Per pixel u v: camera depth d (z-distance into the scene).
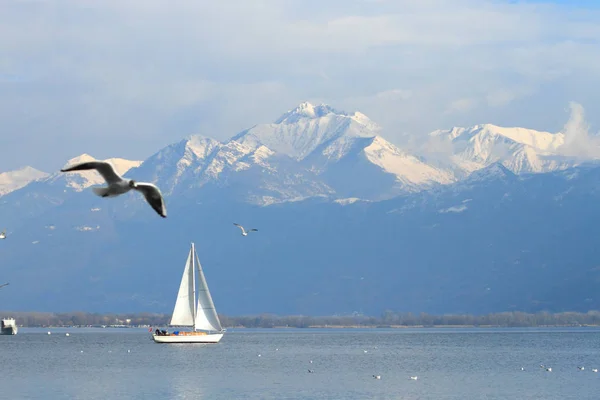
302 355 180.00
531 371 138.00
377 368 143.75
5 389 111.12
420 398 102.75
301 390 109.50
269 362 156.50
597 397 103.69
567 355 184.12
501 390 110.06
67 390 110.00
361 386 113.94
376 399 101.31
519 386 114.69
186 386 113.94
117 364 149.88
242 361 158.12
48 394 106.25
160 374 130.12
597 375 130.12
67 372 134.12
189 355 175.25
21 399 101.81
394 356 179.75
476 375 129.88
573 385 115.81
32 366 146.75
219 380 121.19
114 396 104.25
